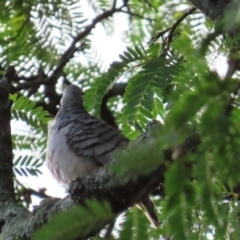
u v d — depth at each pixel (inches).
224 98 116.1
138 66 275.7
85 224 132.0
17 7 365.4
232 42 155.9
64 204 254.2
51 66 384.2
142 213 146.6
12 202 314.3
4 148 346.6
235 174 122.5
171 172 125.1
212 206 130.6
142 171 129.9
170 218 128.0
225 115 116.2
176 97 122.3
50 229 131.3
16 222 287.0
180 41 154.9
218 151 120.5
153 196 247.0
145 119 240.2
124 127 282.5
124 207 178.2
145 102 237.0
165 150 127.3
